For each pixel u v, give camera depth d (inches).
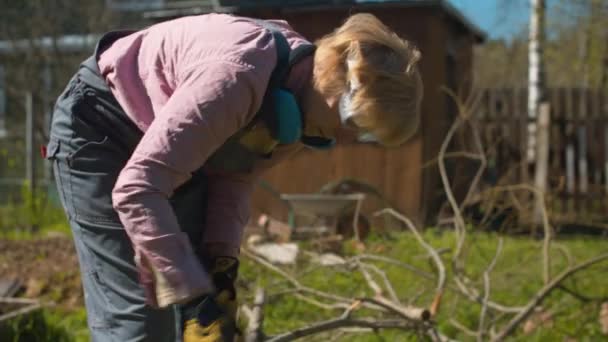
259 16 430.0
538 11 556.1
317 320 203.0
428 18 411.2
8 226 413.1
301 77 94.2
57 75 628.1
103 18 641.0
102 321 100.5
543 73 554.9
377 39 90.3
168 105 89.0
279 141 96.7
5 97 671.1
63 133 101.3
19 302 218.2
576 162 487.2
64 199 102.7
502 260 269.1
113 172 99.9
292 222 344.5
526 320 195.8
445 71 443.5
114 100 100.2
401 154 409.1
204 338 93.2
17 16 634.2
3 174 571.5
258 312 119.4
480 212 340.5
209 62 90.4
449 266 235.1
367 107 88.0
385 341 180.9
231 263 108.6
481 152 233.1
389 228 350.3
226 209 111.1
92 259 101.0
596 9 621.6
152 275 90.3
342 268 197.8
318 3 428.1
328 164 418.3
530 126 496.4
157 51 97.7
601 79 700.7
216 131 88.7
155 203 86.9
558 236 378.0
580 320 197.2
